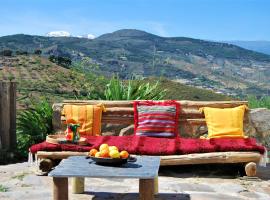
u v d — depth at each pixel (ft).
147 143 12.76
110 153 9.14
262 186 11.28
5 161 14.76
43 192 10.34
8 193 10.25
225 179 11.94
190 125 14.49
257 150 12.16
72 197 9.98
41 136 16.06
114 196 10.08
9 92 15.23
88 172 8.54
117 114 14.75
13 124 15.33
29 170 12.76
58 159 12.78
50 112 16.29
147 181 8.55
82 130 14.32
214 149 12.16
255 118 16.08
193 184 11.30
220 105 14.53
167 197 10.02
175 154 12.13
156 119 14.06
